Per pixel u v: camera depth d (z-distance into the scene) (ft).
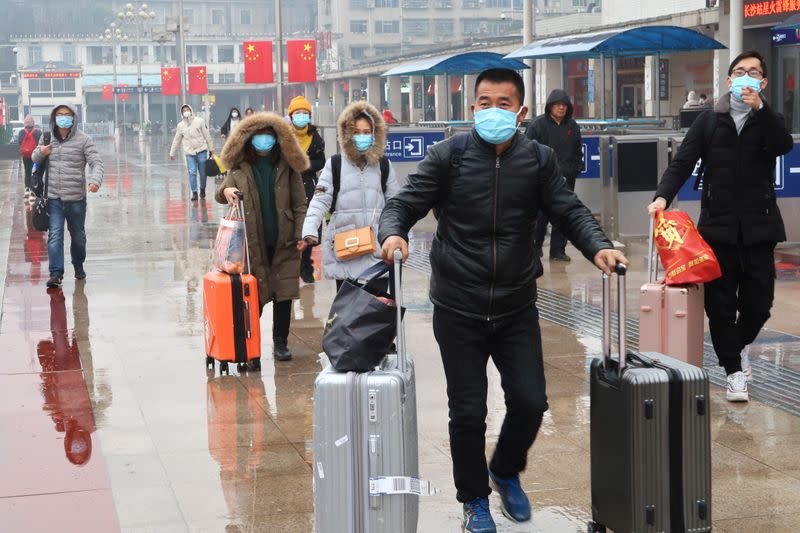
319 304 41.09
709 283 26.20
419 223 68.18
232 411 26.84
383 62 303.07
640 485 15.93
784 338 33.30
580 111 179.93
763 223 25.61
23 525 19.45
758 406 26.13
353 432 15.81
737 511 19.42
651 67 148.77
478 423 18.12
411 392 16.72
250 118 30.63
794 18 75.87
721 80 103.76
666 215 25.94
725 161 25.54
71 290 44.70
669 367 16.16
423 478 21.62
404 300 41.29
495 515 19.54
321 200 31.14
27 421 26.07
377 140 31.42
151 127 434.71
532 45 85.87
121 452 23.62
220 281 30.30
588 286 43.47
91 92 535.19
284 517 19.66
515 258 17.89
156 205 83.87
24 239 63.77
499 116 17.28
